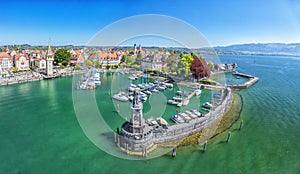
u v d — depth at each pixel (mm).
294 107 45000
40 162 23250
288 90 63438
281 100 50812
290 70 124938
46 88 61844
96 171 21578
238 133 31203
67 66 95438
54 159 23797
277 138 29938
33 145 27047
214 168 22641
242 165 23344
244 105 45562
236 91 60375
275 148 27156
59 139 28562
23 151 25594
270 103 47875
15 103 45969
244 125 34281
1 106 43750
